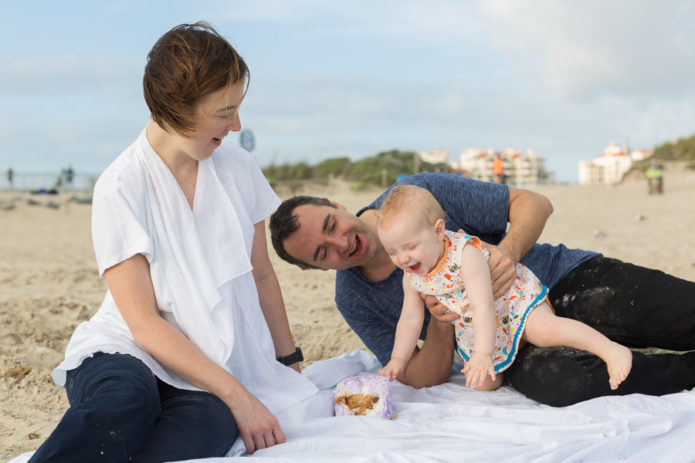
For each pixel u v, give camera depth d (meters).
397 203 2.78
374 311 3.22
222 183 2.61
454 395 3.01
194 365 2.28
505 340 2.90
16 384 3.71
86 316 5.42
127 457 1.89
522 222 3.03
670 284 2.85
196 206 2.49
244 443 2.31
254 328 2.63
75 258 10.41
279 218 2.95
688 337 2.82
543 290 2.93
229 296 2.48
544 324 2.82
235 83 2.25
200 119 2.25
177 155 2.46
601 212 15.28
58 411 3.30
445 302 2.90
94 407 1.89
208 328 2.39
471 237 2.84
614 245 9.47
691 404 2.53
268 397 2.56
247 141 17.84
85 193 30.89
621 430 2.32
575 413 2.47
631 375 2.62
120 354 2.26
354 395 2.70
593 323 2.99
